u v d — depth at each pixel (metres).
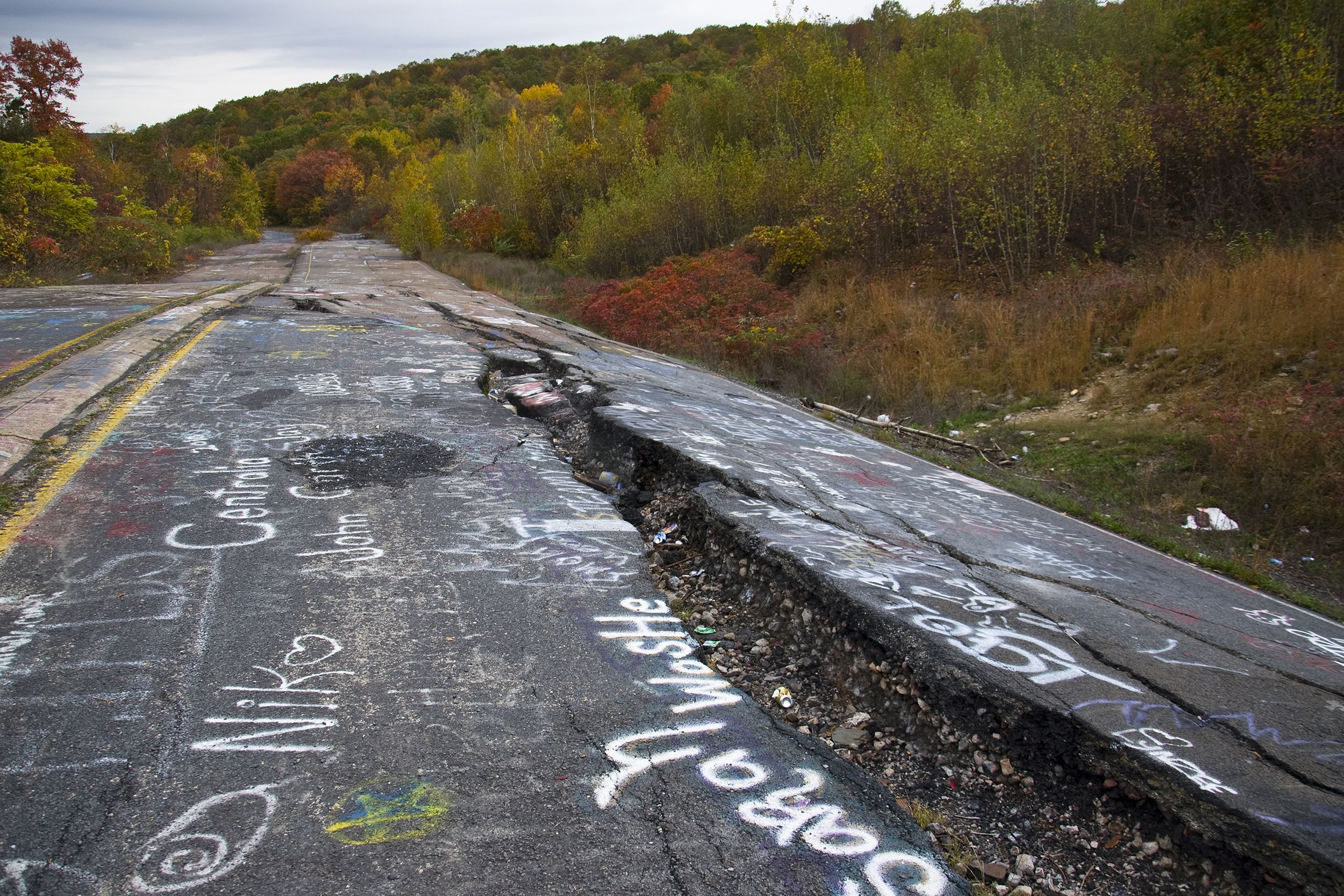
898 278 17.47
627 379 9.83
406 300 17.56
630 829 2.68
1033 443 10.73
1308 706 3.83
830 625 4.09
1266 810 2.83
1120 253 15.48
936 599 4.30
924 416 12.31
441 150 73.06
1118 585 5.61
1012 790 3.16
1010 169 16.53
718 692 3.56
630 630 4.01
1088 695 3.49
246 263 32.00
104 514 4.86
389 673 3.43
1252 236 13.83
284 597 4.00
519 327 14.69
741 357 15.38
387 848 2.50
